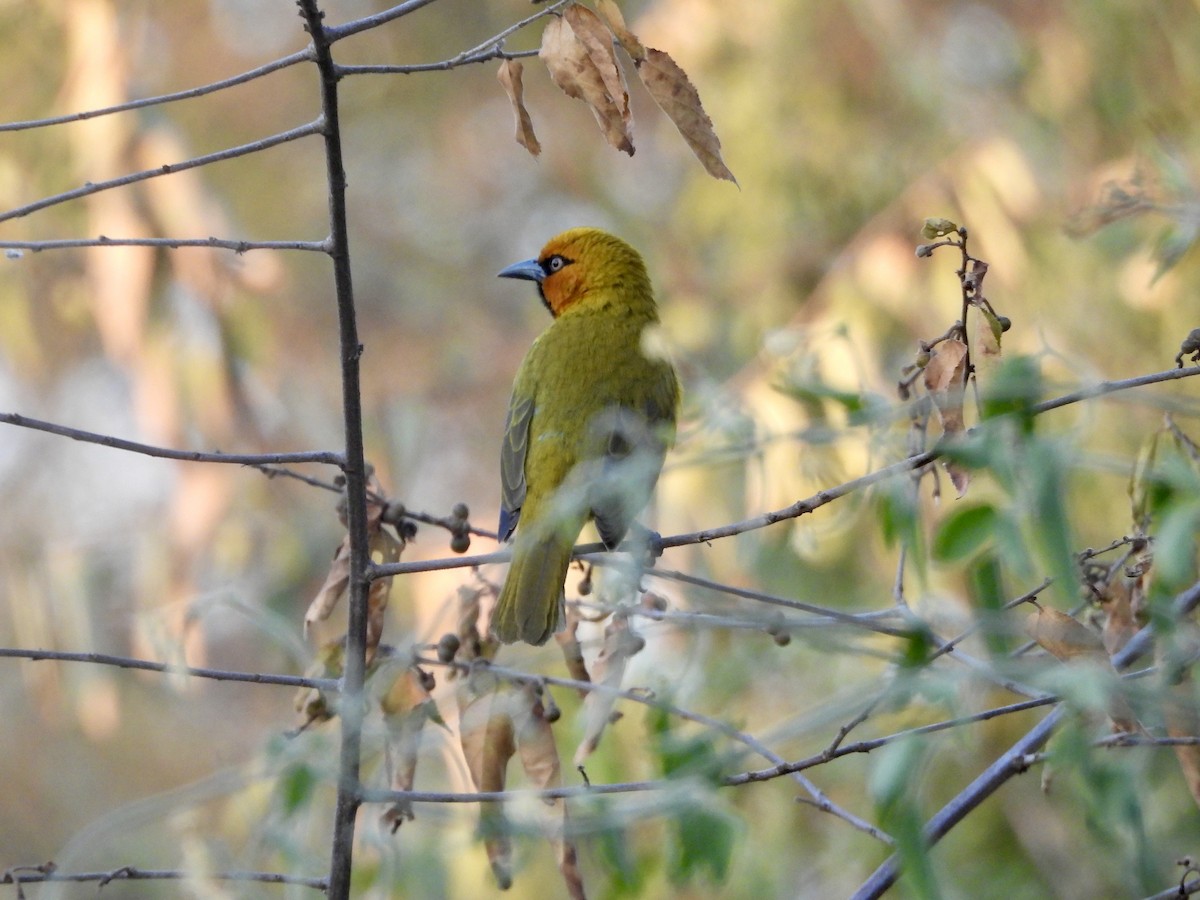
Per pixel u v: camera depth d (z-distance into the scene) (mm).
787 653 8406
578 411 8672
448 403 19312
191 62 20062
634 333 9164
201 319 14664
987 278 13148
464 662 7172
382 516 7266
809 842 11688
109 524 19641
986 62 15867
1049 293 12977
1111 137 13531
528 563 7211
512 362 19578
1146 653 6395
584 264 9523
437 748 6977
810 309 13555
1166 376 5266
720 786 5859
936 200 13422
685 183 18281
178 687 7172
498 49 6027
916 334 13227
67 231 14977
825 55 15641
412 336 19953
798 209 15672
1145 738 5664
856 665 9422
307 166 21906
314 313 20156
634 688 6918
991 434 4875
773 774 6039
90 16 14578
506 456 8844
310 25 5934
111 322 14273
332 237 6305
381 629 7164
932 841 6395
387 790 6145
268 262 14914
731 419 5867
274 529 16547
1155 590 5277
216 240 6047
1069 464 4719
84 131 14289
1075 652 5445
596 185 20500
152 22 19547
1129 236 12430
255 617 7062
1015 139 13555
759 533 10000
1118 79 13516
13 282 15070
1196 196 7789
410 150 22891
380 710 7090
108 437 6199
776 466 9625
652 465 5727
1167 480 4961
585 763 8719
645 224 19625
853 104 15773
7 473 20578
